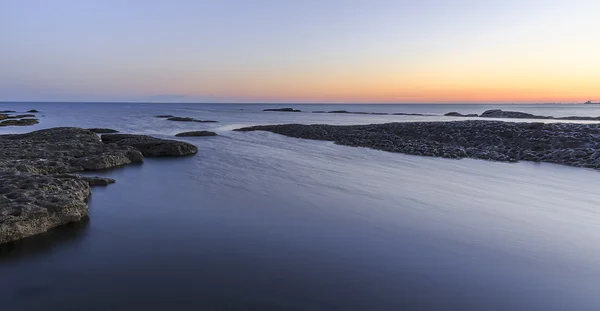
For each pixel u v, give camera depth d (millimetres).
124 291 7559
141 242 10070
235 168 21547
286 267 8672
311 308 7008
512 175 19859
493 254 9508
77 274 8266
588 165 22156
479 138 31625
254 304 7117
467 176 19531
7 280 8000
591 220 12281
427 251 9648
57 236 10430
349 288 7758
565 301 7352
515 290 7754
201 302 7172
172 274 8281
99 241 10125
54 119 74000
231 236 10562
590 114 90625
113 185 16766
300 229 11180
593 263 9039
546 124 33219
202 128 53000
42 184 13117
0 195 11281
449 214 12828
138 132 46188
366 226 11508
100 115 93812
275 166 22297
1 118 71250
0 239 9703
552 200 14797
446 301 7301
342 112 128000
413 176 19469
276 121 71750
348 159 25219
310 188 16562
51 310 6887
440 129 36188
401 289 7734
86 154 22781
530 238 10633
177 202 14016
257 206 13602
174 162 23547
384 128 41156
